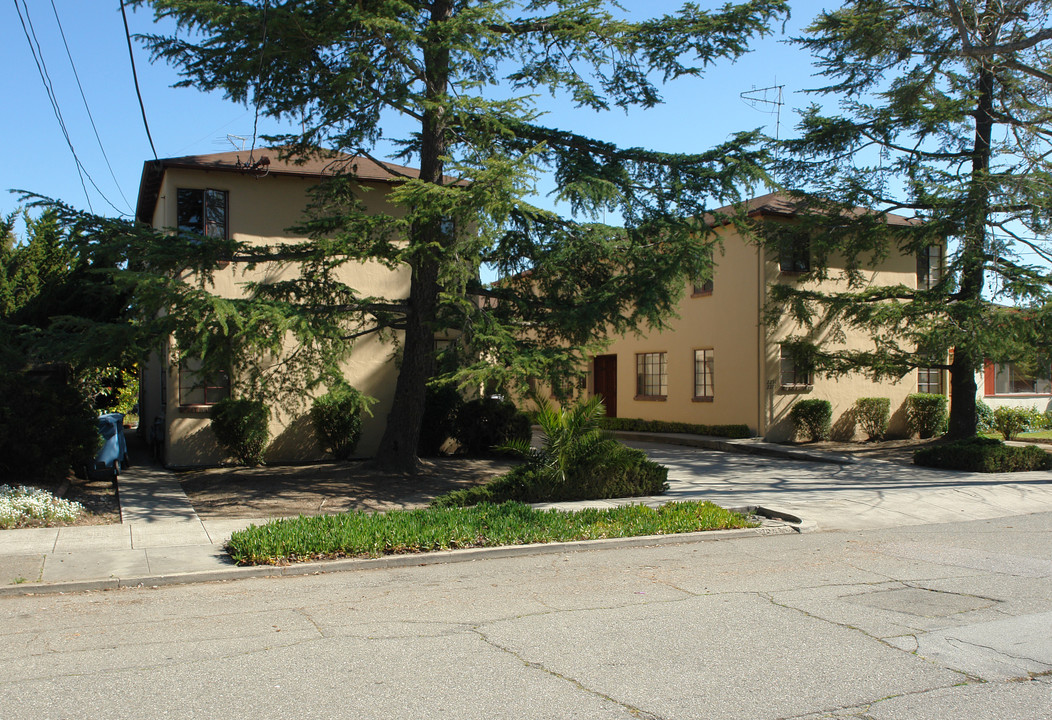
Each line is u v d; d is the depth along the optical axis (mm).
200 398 15297
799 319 18391
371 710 4004
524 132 12953
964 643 5156
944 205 16719
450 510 9656
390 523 8680
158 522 9672
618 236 12352
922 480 14266
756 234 15375
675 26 12023
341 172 13516
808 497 12266
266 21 10273
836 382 20953
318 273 12875
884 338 18516
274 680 4422
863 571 7422
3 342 11688
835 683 4418
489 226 10156
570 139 13125
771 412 19781
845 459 16672
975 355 16156
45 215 10344
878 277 21734
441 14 12516
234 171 15508
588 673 4555
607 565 7777
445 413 16641
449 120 11867
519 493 11336
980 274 17422
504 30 12273
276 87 11805
